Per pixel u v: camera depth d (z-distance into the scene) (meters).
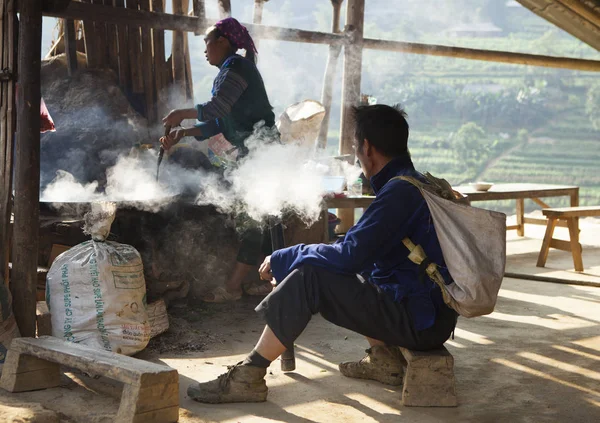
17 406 2.73
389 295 2.95
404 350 3.06
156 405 2.71
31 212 3.60
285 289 2.94
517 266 6.57
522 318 4.65
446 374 3.02
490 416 2.94
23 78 3.55
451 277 2.88
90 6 4.50
